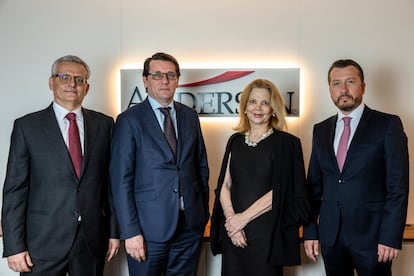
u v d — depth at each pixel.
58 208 2.20
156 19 3.40
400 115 3.36
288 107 3.36
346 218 2.27
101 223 2.33
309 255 2.49
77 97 2.29
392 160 2.20
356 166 2.25
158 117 2.41
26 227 2.22
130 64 3.41
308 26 3.38
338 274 2.41
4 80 3.40
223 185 2.52
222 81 3.38
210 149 3.41
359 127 2.30
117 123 2.37
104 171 2.38
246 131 2.55
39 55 3.40
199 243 2.50
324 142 2.41
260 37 3.39
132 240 2.28
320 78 3.38
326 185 2.38
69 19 3.40
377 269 2.24
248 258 2.36
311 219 2.49
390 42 3.36
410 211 3.39
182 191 2.34
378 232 2.23
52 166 2.21
